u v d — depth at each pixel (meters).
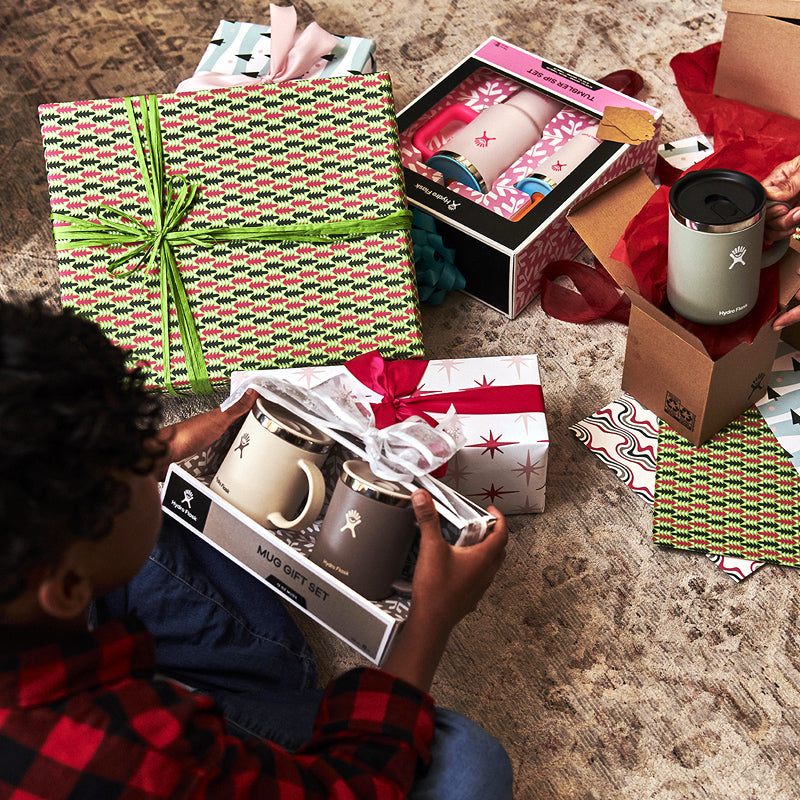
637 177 1.38
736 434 1.46
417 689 0.94
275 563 1.14
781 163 1.39
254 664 1.17
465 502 1.15
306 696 1.14
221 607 1.19
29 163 1.96
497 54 1.77
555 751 1.26
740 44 1.72
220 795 0.72
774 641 1.31
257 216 1.49
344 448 1.23
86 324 0.69
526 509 1.44
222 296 1.49
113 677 0.73
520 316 1.69
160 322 1.50
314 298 1.49
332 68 1.70
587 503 1.46
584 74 1.99
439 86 1.75
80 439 0.62
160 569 1.18
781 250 1.29
